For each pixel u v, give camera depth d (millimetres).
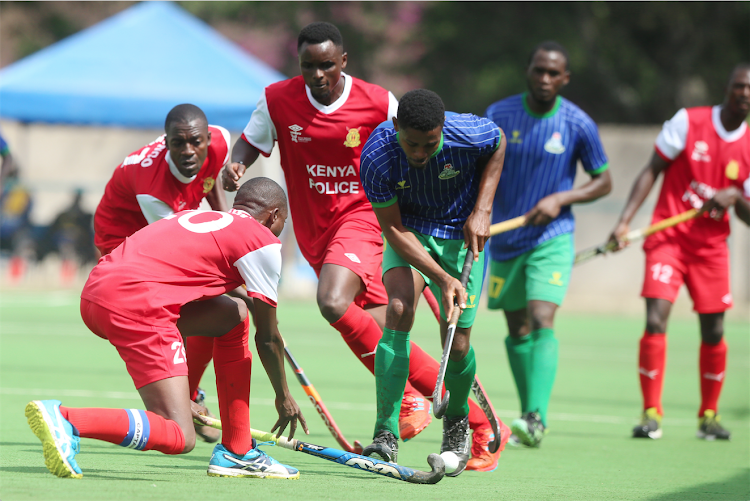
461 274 16484
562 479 16516
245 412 14930
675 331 52281
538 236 21859
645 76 80750
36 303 54688
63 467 13109
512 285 22328
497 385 31078
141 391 14289
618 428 24078
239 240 14781
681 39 81688
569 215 22328
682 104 82375
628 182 66875
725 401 30125
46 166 80750
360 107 18844
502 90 79875
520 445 20891
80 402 23641
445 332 16219
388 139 15531
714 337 23109
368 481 15180
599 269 66562
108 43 54062
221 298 15055
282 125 19031
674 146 23641
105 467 15500
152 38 54594
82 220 65312
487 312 61188
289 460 17516
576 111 22469
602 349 42875
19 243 64812
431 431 22562
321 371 32969
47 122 58312
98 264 15008
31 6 95375
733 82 23062
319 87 18438
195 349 18031
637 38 84188
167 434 13750
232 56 55156
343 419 23141
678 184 23875
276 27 90250
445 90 85688
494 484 15570
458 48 84750
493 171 16188
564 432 23125
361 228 18531
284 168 19656
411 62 87500
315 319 52031
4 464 15180
